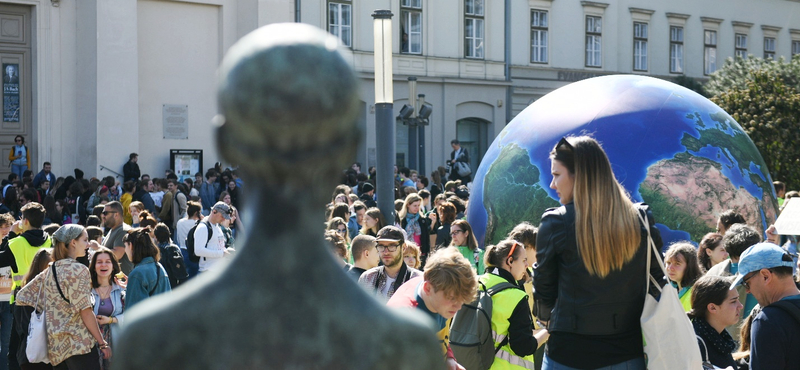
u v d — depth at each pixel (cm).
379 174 892
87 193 1764
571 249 302
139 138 2175
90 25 2067
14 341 693
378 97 891
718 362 403
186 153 2198
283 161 78
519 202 812
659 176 769
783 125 2081
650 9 3259
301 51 77
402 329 84
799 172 2041
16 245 735
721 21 3475
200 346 79
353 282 85
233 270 82
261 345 80
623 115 809
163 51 2212
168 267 810
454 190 1400
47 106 2089
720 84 2845
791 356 331
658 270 308
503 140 868
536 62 2984
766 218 813
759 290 358
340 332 82
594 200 294
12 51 2070
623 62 3200
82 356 577
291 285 81
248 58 77
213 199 1906
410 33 2709
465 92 2827
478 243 858
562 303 309
